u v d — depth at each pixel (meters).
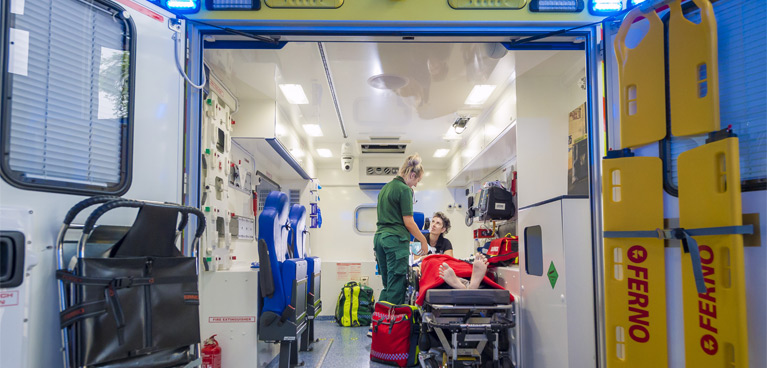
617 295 2.18
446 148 7.11
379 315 4.23
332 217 8.02
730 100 1.89
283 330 3.43
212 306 3.38
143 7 2.27
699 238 1.89
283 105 4.94
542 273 2.95
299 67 3.87
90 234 1.95
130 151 2.16
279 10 2.46
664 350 2.03
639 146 2.18
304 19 2.46
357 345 5.09
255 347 3.35
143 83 2.24
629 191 2.15
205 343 3.29
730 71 1.89
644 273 2.10
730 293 1.74
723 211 1.77
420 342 3.88
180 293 2.02
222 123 3.88
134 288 1.87
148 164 2.24
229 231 4.02
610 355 2.19
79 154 1.98
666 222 2.08
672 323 2.03
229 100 4.09
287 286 3.51
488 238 5.45
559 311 2.66
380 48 3.47
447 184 8.16
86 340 1.71
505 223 4.85
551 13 2.48
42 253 1.80
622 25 2.24
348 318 6.45
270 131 4.46
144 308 1.88
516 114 3.73
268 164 5.99
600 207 2.44
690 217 1.90
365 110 5.19
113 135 2.11
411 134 6.32
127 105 2.17
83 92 2.01
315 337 5.58
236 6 2.46
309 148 7.01
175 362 1.96
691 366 1.90
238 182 4.71
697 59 1.90
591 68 2.49
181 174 2.38
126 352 1.80
